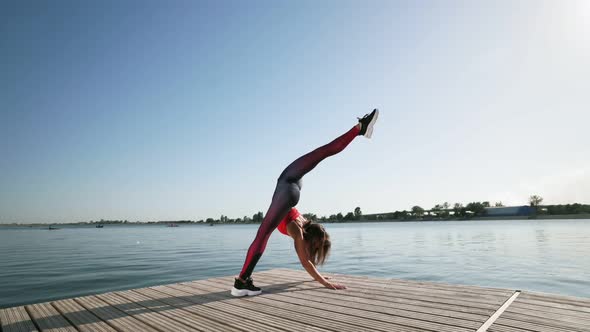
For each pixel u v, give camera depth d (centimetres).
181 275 929
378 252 1559
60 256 1620
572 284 708
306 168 362
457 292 329
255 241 342
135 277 902
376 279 418
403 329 228
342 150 376
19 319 271
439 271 912
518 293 315
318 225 391
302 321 252
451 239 2470
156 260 1366
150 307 304
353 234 3856
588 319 236
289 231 371
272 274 472
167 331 236
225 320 259
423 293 330
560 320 234
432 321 242
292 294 345
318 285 392
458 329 224
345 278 433
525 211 11406
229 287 394
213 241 3105
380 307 285
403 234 3559
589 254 1308
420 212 14838
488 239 2353
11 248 2267
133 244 2698
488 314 253
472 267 987
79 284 810
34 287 780
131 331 237
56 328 247
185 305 308
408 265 1055
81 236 4819
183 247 2264
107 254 1720
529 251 1459
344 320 251
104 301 329
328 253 398
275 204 343
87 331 238
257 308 293
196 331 235
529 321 234
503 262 1098
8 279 896
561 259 1159
